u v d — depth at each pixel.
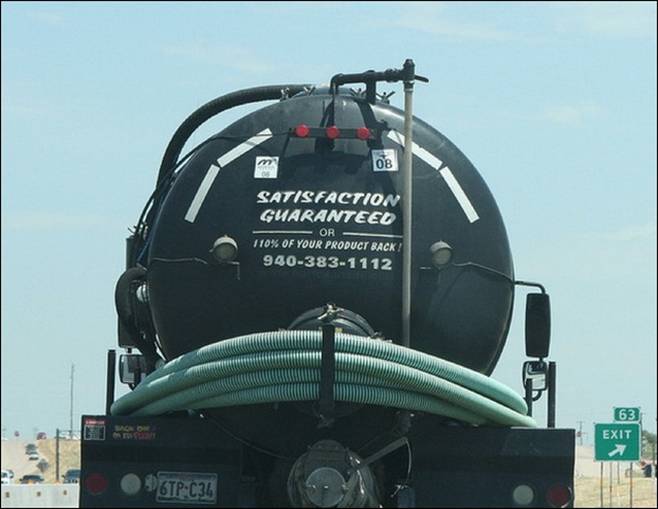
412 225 19.61
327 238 19.39
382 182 19.56
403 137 19.81
